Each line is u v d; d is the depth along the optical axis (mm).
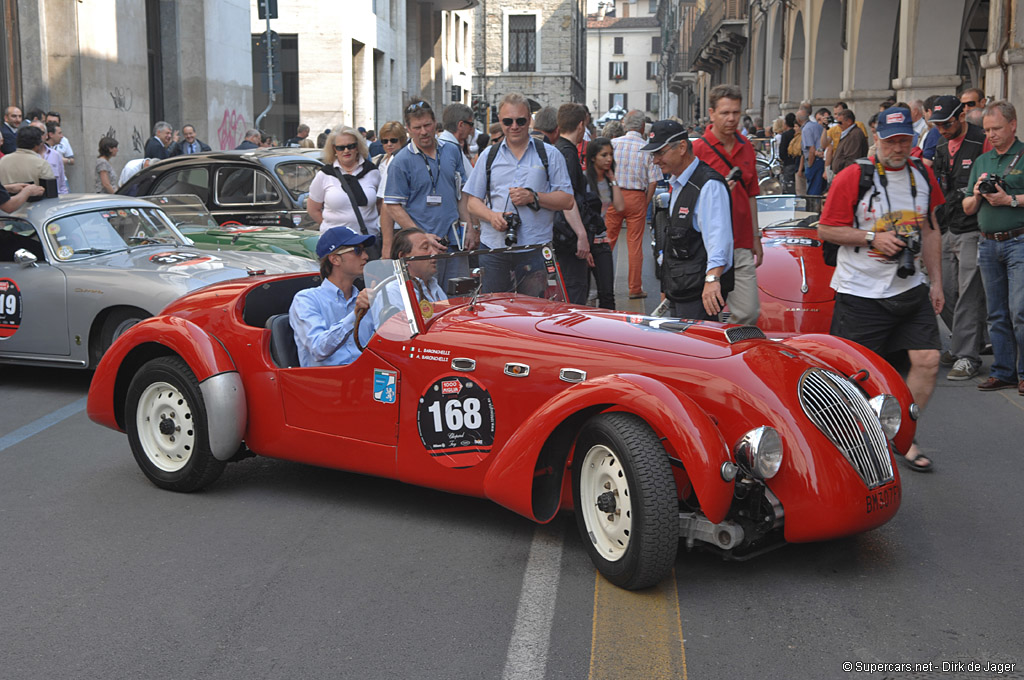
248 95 24438
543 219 7113
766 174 18234
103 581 4145
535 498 4355
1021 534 4590
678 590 3994
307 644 3572
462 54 56062
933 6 14922
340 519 4867
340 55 32594
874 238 5402
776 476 3955
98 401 5535
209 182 11648
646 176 10797
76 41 16953
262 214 11406
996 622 3709
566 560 4316
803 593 3963
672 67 72125
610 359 4219
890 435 4371
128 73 18906
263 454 5262
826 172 15898
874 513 3992
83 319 7562
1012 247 6945
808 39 23266
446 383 4539
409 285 4684
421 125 7262
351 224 8430
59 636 3650
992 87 11906
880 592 3971
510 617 3762
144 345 5469
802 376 4121
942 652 3484
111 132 18219
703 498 3691
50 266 7758
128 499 5207
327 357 5090
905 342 5586
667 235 5867
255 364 5180
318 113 32844
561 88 67312
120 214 8461
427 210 7438
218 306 5395
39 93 16797
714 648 3514
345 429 4898
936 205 5570
